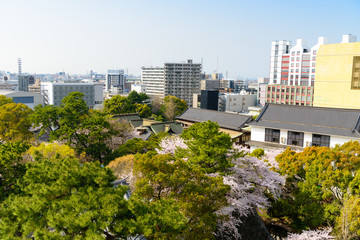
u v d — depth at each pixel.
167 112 115.75
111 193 16.47
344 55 83.06
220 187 22.02
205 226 19.88
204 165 29.23
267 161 38.16
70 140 51.06
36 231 14.44
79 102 56.00
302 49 152.50
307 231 29.81
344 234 27.34
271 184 30.78
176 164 22.94
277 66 164.12
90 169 17.56
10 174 24.42
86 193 16.23
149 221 15.84
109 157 48.56
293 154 37.38
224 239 24.66
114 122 61.91
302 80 153.00
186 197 20.86
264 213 35.25
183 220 17.00
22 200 16.25
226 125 70.56
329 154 33.47
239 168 29.69
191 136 32.19
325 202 33.53
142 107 109.38
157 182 21.42
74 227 14.60
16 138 58.50
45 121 55.00
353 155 33.78
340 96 84.88
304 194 33.06
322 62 87.19
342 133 45.38
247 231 27.83
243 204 26.62
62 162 17.70
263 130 51.59
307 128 48.06
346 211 27.50
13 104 63.09
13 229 15.24
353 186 29.47
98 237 13.84
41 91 180.00
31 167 17.95
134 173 23.23
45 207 15.98
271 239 30.39
